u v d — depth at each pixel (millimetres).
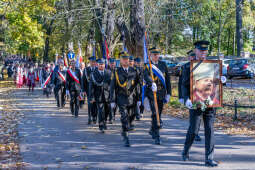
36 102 22656
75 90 15695
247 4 45812
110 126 13195
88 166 7727
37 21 47406
